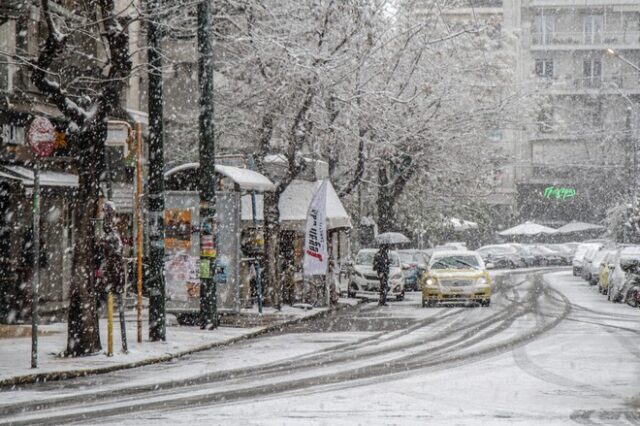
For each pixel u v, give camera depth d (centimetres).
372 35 5241
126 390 2325
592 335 3619
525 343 3331
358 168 5850
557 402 2053
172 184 4262
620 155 13350
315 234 4766
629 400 2083
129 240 5366
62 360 2848
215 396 2183
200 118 3862
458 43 6612
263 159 5100
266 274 5097
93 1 3953
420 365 2741
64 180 4281
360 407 1983
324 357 3006
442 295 5397
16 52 4116
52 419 1886
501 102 7156
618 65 13988
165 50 6153
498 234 13338
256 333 3834
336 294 5650
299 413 1909
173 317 4494
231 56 5400
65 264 4775
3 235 4103
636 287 5356
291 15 4966
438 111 6631
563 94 13712
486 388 2264
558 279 9100
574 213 13838
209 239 3881
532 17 14062
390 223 7225
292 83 4966
